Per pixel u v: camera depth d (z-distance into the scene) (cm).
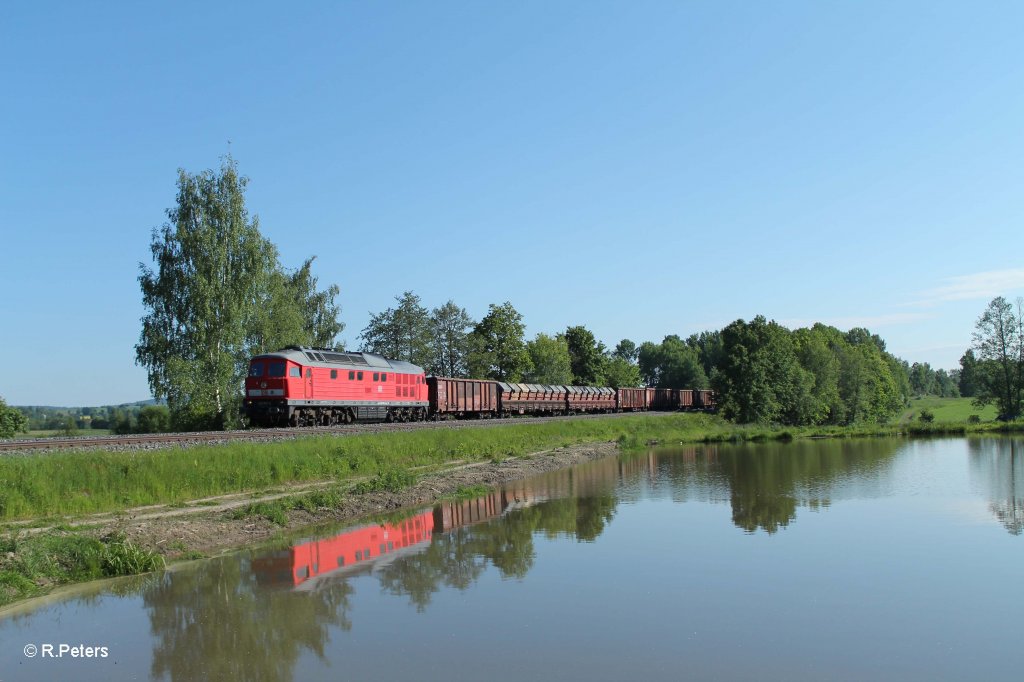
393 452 3638
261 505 2328
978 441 5934
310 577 1703
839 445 5809
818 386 8644
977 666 1178
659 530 2298
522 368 10419
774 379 8238
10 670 1140
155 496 2345
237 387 5172
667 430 7144
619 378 13238
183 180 5150
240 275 5159
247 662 1174
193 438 3072
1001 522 2412
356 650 1228
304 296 7288
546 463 4225
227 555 1928
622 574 1739
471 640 1276
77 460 2272
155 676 1118
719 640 1284
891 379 10606
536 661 1179
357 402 4609
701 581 1675
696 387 15150
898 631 1339
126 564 1708
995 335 8381
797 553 1962
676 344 16562
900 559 1898
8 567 1572
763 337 8388
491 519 2509
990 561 1872
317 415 4331
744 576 1720
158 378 4928
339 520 2466
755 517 2528
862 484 3394
